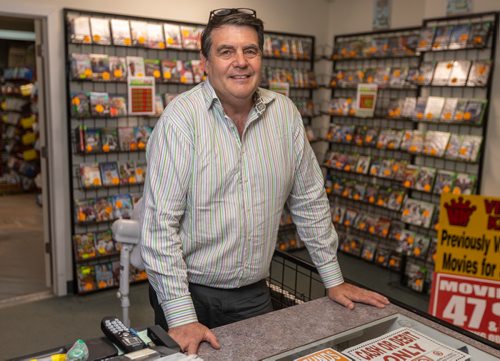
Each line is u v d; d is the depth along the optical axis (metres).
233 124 1.43
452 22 4.08
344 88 5.25
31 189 8.18
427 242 4.20
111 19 3.99
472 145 3.89
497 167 3.83
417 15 4.57
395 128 4.80
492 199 2.88
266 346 1.20
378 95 4.98
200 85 1.51
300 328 1.31
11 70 8.29
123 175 4.12
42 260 4.88
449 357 1.16
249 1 4.82
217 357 1.14
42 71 3.90
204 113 1.42
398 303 1.48
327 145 5.75
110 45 3.93
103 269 4.08
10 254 5.02
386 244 4.99
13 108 8.18
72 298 3.97
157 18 4.21
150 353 1.07
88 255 3.98
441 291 3.04
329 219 1.65
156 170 1.39
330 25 5.54
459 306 3.00
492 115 3.83
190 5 4.39
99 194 4.18
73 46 3.88
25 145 8.31
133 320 3.56
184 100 1.44
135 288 4.15
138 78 4.00
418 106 4.29
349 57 5.12
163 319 1.59
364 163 5.02
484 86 3.76
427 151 4.18
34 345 3.18
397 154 4.90
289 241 5.21
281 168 1.53
